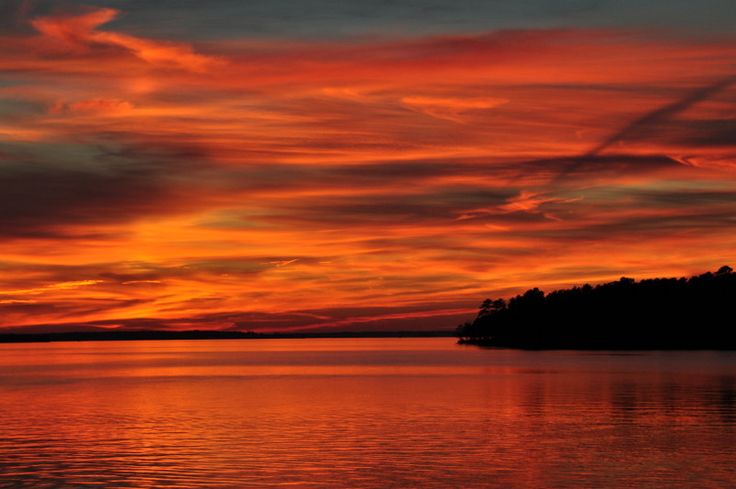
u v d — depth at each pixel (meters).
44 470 40.97
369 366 156.62
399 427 55.47
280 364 173.88
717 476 39.34
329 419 60.31
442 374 122.06
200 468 41.19
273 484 37.81
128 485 37.75
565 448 46.56
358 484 37.81
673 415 62.22
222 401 76.31
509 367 142.75
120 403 75.06
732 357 183.88
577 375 115.38
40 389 95.56
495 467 41.38
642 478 38.97
